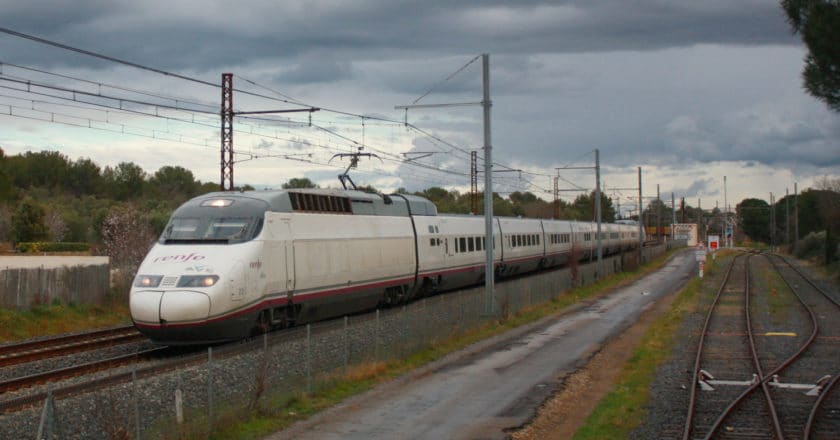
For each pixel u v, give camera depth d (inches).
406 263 1373.0
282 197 1024.2
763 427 603.8
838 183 3262.8
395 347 872.9
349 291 1166.3
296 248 1020.5
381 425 594.9
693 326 1258.0
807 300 1710.1
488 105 1217.4
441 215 1609.3
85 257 2397.9
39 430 451.8
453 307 1114.7
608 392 737.6
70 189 5157.5
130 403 552.1
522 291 1429.6
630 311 1492.4
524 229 2170.3
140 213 2942.9
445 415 628.7
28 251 2839.6
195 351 906.7
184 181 5698.8
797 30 689.0
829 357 952.9
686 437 557.3
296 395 663.1
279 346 800.9
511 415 631.2
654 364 887.7
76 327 1207.6
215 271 879.7
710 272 2630.4
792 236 5334.6
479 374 808.9
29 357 866.8
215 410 585.3
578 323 1286.9
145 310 851.4
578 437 569.6
